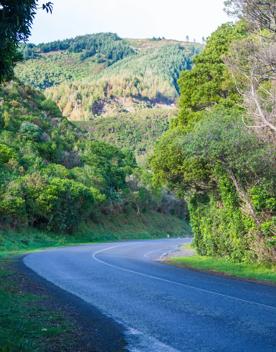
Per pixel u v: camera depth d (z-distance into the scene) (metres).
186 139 21.47
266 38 21.55
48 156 66.25
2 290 12.73
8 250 37.03
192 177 23.81
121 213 75.31
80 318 9.56
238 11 21.00
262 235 19.61
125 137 159.00
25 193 49.28
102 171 74.06
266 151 19.36
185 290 13.43
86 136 91.00
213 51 27.75
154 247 38.88
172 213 90.81
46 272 18.17
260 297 12.17
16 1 7.64
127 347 7.36
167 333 8.27
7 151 54.94
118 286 14.25
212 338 7.90
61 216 53.34
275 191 19.59
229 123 20.56
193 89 28.06
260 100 20.77
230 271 18.86
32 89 86.81
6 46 8.82
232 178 20.83
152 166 26.05
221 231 23.25
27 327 8.47
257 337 7.94
